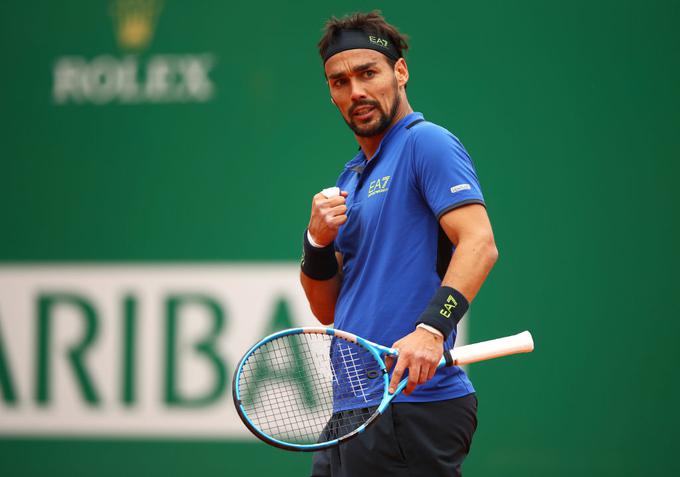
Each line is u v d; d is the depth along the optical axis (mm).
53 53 20766
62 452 20094
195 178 20391
